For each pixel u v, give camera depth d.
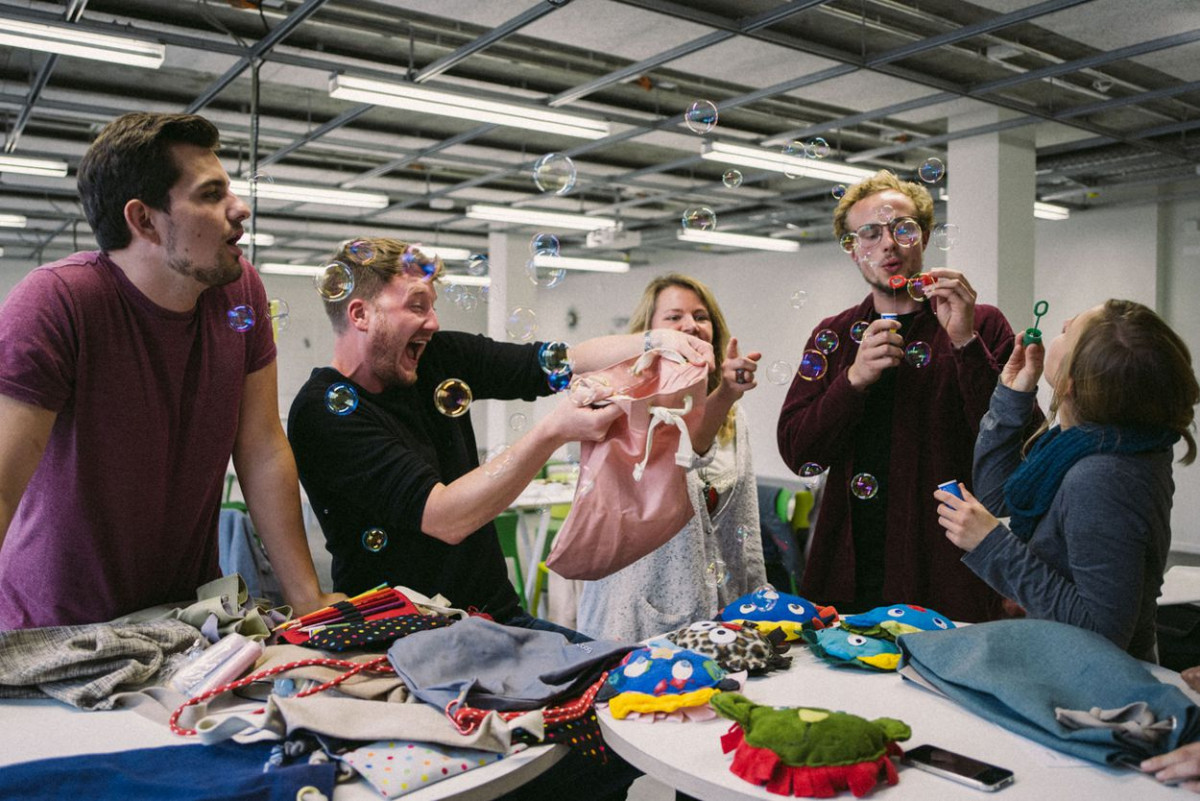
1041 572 1.40
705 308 2.11
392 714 1.08
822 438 1.99
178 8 4.81
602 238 8.70
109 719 1.17
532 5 4.62
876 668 1.38
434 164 8.39
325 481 1.56
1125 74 5.98
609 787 1.38
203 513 1.54
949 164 7.02
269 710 1.06
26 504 1.37
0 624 1.41
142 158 1.27
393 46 5.41
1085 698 1.15
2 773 0.97
